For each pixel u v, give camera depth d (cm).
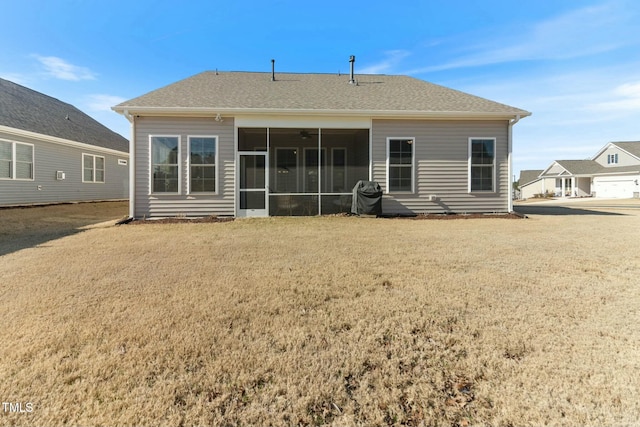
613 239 636
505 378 196
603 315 281
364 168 1090
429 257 489
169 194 978
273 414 169
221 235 692
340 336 246
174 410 170
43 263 454
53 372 200
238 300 316
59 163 1473
